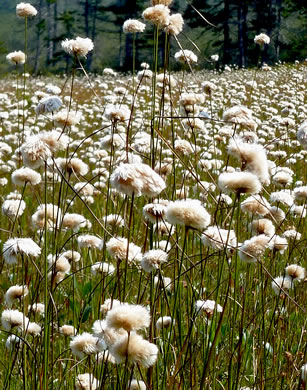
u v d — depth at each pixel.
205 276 3.56
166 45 3.12
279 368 2.97
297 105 12.26
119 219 3.36
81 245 3.35
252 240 2.68
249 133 3.53
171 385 2.25
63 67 45.78
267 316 3.42
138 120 9.57
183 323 2.99
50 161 3.11
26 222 5.20
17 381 2.80
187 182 4.94
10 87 17.33
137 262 3.21
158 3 2.91
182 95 3.69
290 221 4.35
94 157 8.04
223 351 3.06
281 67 22.97
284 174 3.82
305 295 3.49
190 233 3.57
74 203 5.69
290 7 36.34
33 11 3.82
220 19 34.41
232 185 2.06
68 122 2.95
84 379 2.48
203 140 8.66
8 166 7.09
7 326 2.65
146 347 1.82
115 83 17.89
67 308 3.61
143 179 1.99
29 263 3.88
